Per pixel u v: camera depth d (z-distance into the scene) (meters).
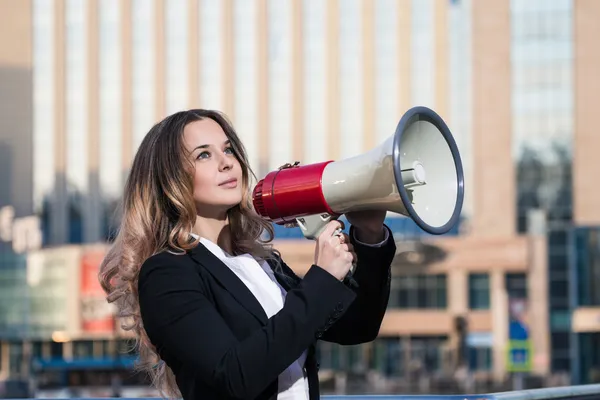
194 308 2.78
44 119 77.44
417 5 76.38
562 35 73.81
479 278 71.25
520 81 74.44
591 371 69.94
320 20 77.50
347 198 2.81
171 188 2.96
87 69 78.06
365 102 76.56
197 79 78.19
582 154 73.06
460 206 2.94
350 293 2.75
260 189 2.96
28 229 74.50
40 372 69.12
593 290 70.19
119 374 49.72
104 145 77.56
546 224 72.81
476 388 56.41
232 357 2.65
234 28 78.38
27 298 72.44
